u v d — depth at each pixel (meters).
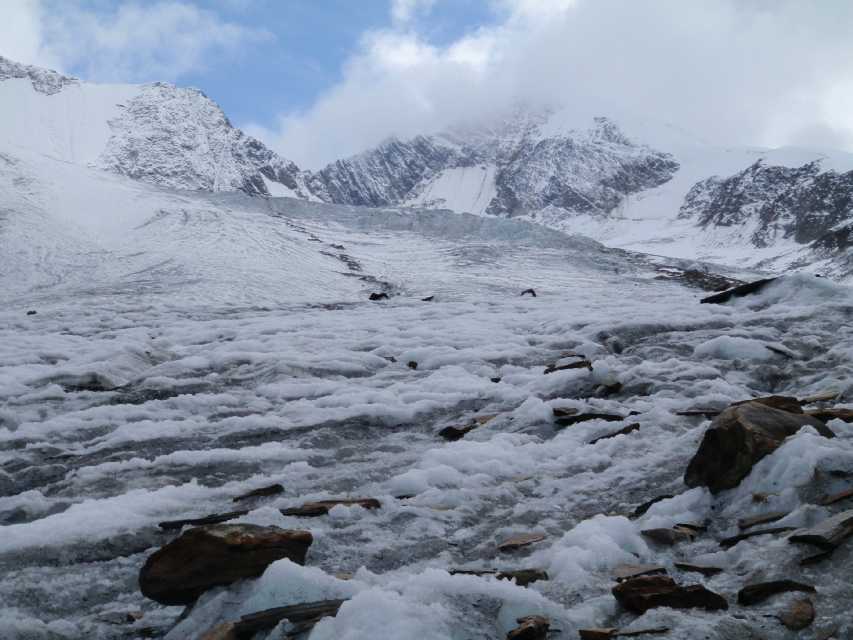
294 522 5.96
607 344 14.21
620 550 5.15
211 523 6.00
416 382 12.03
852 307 14.70
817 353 11.78
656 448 7.43
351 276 47.66
